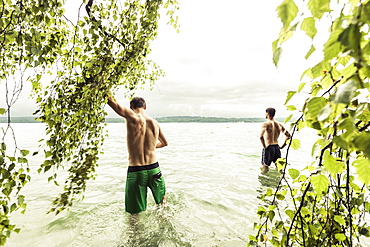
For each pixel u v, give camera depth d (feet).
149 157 9.70
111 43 5.09
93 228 8.59
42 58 3.82
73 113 4.83
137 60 6.28
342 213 3.94
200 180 16.12
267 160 18.22
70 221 9.16
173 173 18.62
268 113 18.21
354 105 2.60
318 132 3.19
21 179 3.87
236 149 34.30
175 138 61.62
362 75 1.42
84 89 4.74
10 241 7.77
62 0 4.02
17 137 61.57
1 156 3.49
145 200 9.67
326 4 1.47
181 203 11.25
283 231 3.84
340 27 1.31
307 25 1.74
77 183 5.44
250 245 4.15
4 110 3.45
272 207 4.10
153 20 5.69
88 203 11.22
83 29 4.43
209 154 29.43
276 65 1.66
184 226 8.79
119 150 34.40
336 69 2.26
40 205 11.24
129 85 8.13
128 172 9.41
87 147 5.58
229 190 13.55
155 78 8.66
